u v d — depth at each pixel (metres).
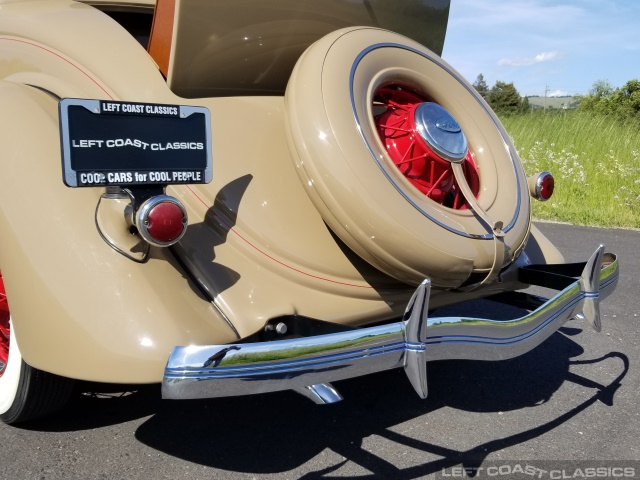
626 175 9.05
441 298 2.49
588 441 2.54
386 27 3.01
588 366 3.30
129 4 3.11
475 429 2.61
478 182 2.69
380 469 2.28
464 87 2.86
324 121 2.18
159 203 1.85
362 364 1.87
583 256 5.62
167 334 1.83
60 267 1.94
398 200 2.17
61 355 1.89
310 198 2.25
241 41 2.46
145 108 1.83
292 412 2.68
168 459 2.28
